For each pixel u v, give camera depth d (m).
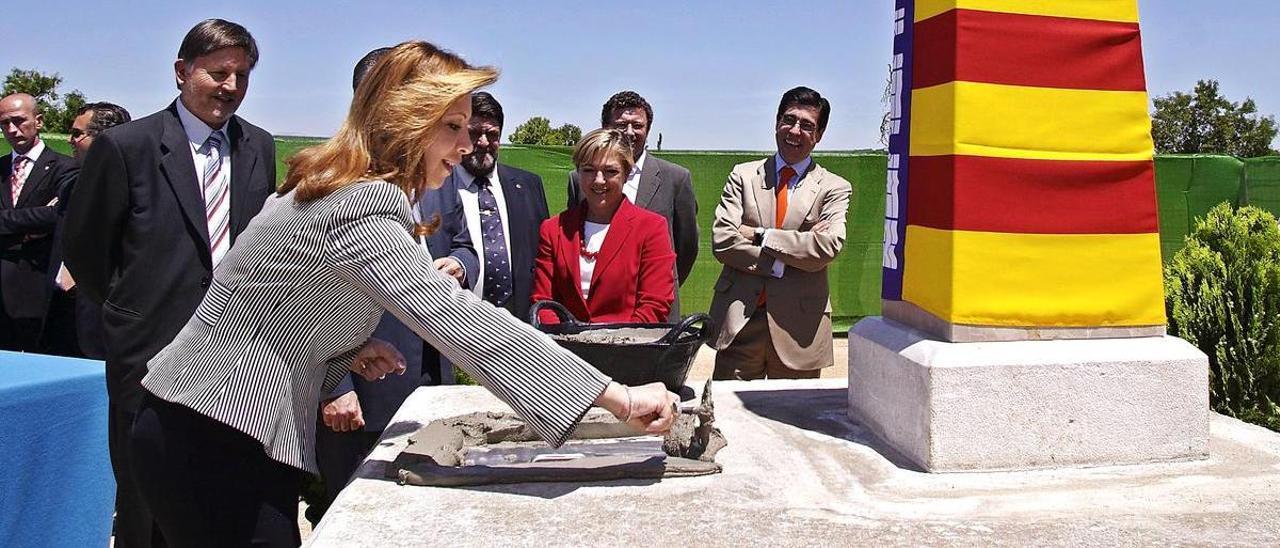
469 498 2.06
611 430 2.51
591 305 3.61
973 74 2.33
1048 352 2.35
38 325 5.24
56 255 4.89
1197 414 2.39
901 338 2.51
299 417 2.00
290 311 1.92
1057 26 2.37
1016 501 2.10
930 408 2.29
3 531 2.59
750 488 2.16
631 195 4.57
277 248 1.91
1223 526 1.94
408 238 1.88
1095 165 2.40
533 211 4.00
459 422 2.50
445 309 1.85
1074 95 2.38
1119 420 2.36
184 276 3.10
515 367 1.87
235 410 1.93
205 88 3.13
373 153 1.96
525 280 3.91
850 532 1.90
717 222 4.43
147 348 3.08
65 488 2.82
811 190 4.39
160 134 3.12
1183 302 3.74
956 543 1.85
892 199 2.70
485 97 3.81
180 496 2.03
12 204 5.53
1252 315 3.58
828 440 2.58
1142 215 2.44
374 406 3.22
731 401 3.04
